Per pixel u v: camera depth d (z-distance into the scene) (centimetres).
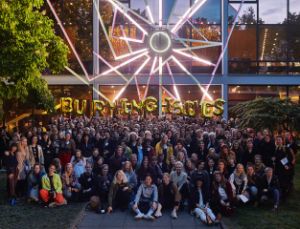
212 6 2448
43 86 1702
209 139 1420
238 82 2439
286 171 1248
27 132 1619
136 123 1684
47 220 1073
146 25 2427
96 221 1067
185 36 2434
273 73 2455
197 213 1091
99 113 2239
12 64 1271
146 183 1119
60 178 1234
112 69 2420
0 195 1336
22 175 1307
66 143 1404
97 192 1219
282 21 2458
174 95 2420
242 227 1016
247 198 1183
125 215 1120
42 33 1416
